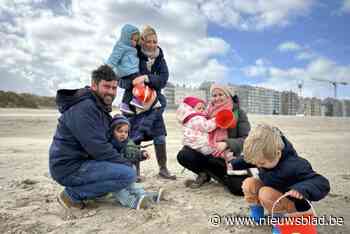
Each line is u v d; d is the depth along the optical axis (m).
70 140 3.80
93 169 3.86
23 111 26.64
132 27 5.27
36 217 3.76
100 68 3.88
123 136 4.14
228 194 4.72
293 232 3.16
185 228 3.46
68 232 3.36
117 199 4.16
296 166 3.12
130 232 3.37
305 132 17.14
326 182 3.04
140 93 5.14
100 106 3.87
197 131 4.85
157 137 5.62
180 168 6.74
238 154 4.66
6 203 4.24
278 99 115.31
